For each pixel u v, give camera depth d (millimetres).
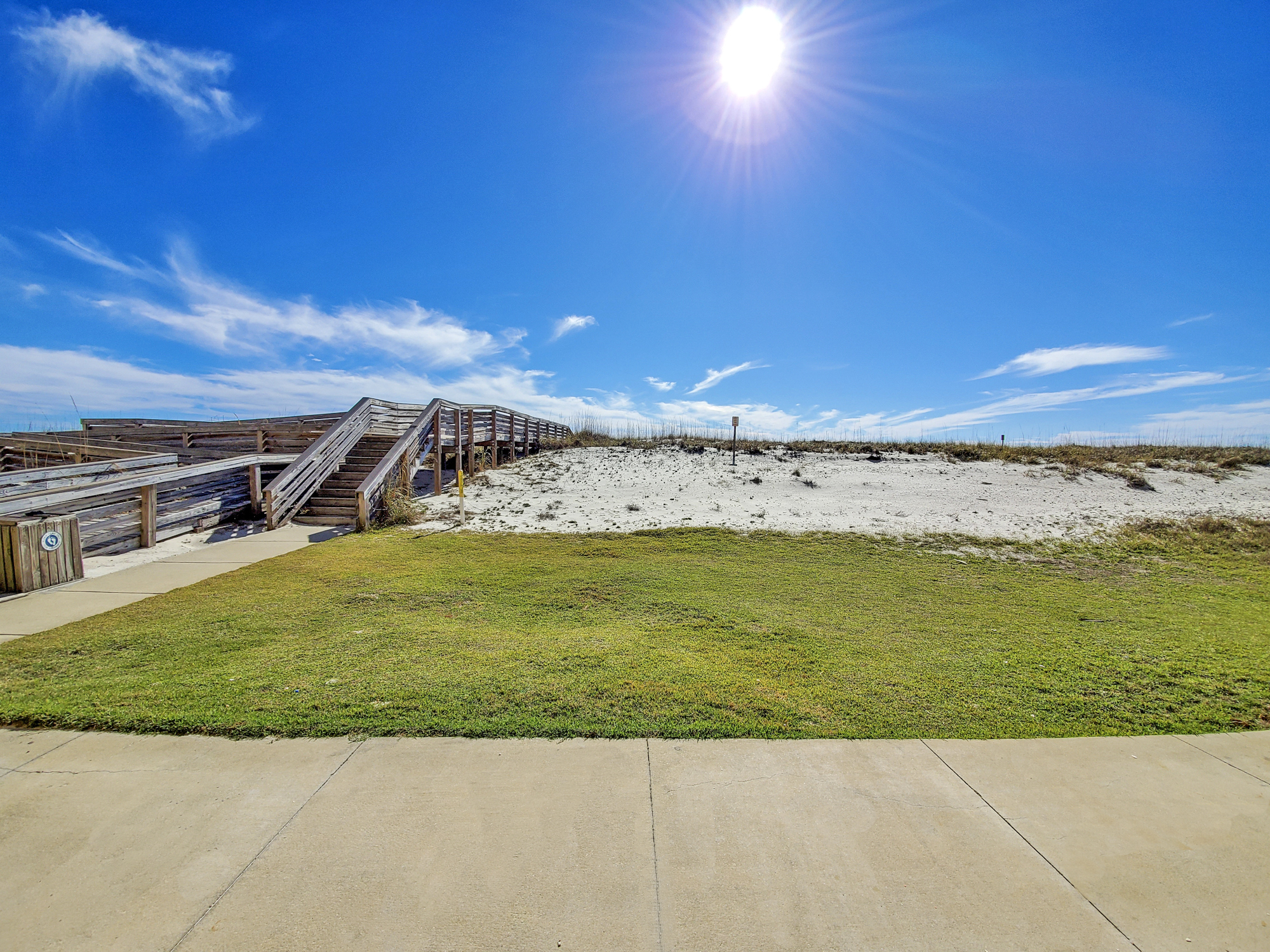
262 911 2033
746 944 1930
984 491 15047
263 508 12336
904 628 5840
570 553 9383
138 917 2004
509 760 2988
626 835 2439
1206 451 20203
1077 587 7965
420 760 2973
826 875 2236
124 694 3711
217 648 4742
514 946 1906
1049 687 4238
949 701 3928
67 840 2369
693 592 7152
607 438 24250
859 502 13930
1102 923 2041
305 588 6941
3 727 3285
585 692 3814
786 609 6426
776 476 16875
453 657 4508
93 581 7281
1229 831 2555
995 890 2184
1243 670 4656
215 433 16203
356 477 13688
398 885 2152
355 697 3697
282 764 2934
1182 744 3354
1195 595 7688
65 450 13891
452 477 16812
